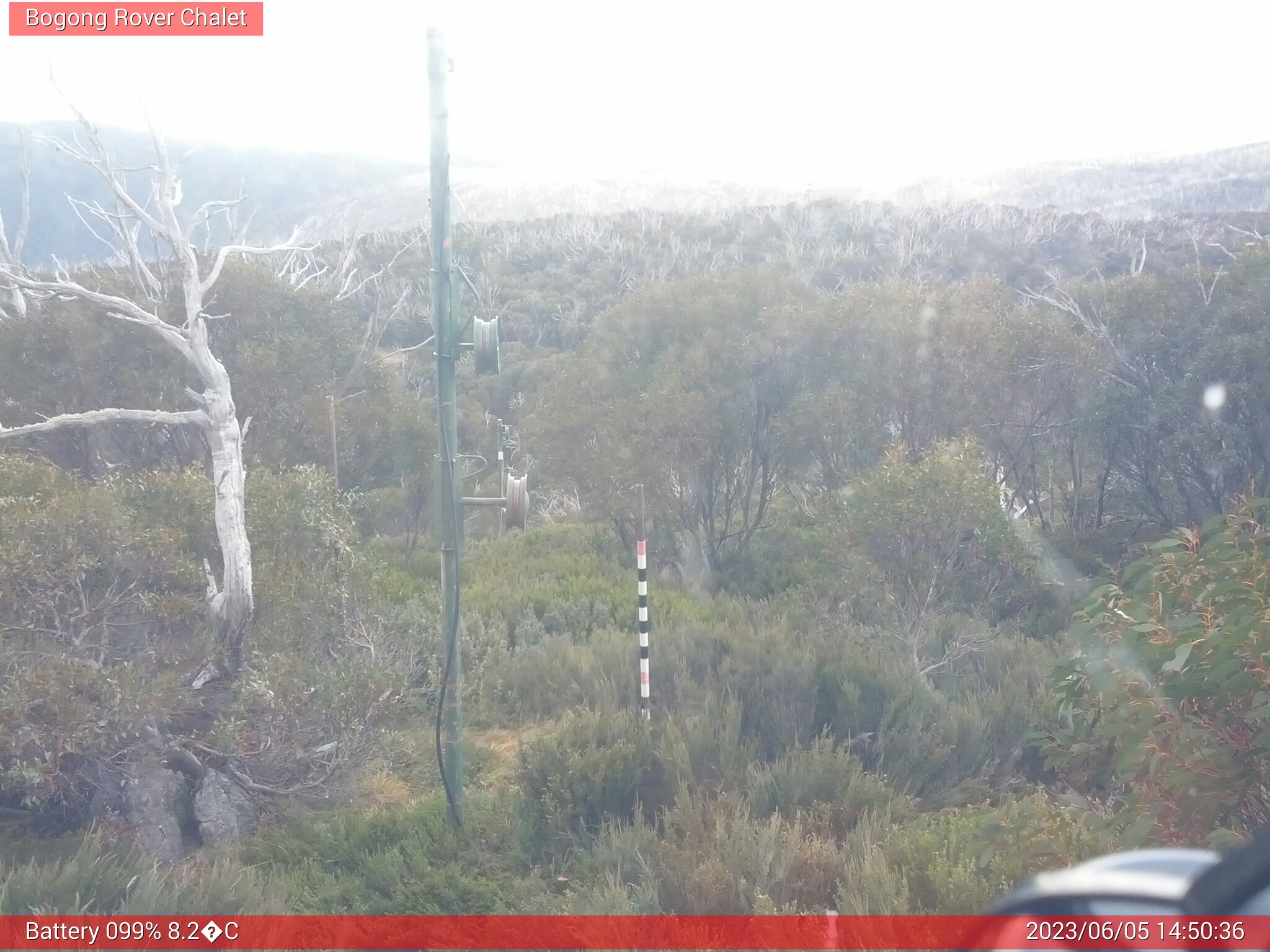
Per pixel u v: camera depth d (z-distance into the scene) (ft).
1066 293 52.75
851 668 26.20
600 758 21.36
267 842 20.81
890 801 20.52
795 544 44.50
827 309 46.21
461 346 21.79
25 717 19.79
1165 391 43.73
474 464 65.36
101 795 21.29
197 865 19.60
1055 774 23.84
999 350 44.24
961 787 22.82
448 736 21.29
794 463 45.42
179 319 43.27
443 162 21.48
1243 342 41.83
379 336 56.03
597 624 36.52
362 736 23.38
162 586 23.43
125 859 18.01
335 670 23.63
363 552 30.99
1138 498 45.34
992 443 45.09
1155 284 47.88
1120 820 14.32
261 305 48.14
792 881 17.37
